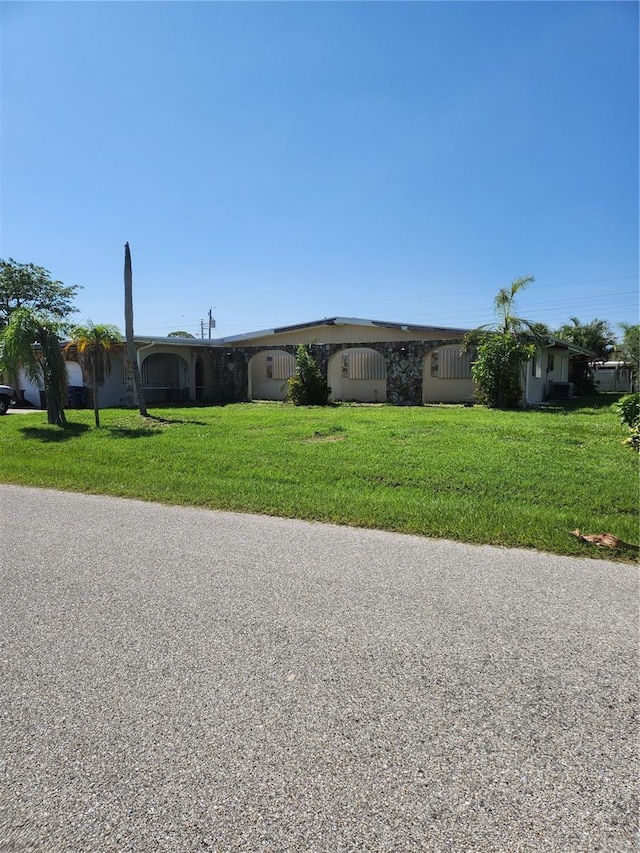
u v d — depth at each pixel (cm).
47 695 239
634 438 863
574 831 166
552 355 2152
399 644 279
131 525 504
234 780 189
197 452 887
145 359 2227
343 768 193
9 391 1756
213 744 207
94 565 398
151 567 393
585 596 335
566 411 1525
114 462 844
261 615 314
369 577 369
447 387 2009
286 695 237
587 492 575
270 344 2205
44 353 1264
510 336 1639
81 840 165
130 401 1900
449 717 221
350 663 262
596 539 426
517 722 217
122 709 229
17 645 283
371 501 554
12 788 186
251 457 827
